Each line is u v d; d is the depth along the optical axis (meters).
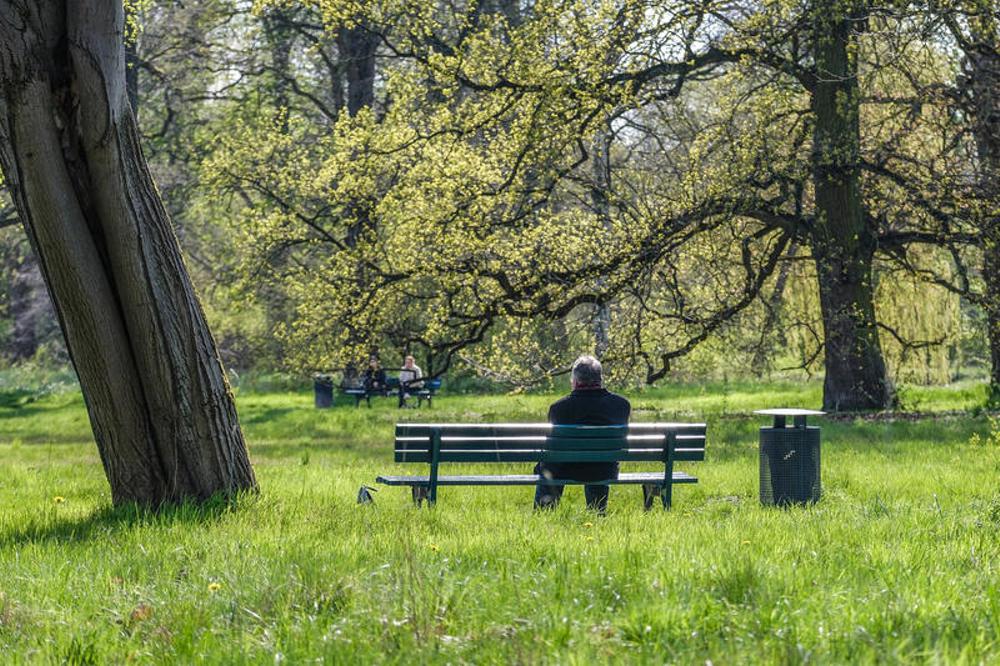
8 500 11.97
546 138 22.42
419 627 4.88
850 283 24.64
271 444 23.00
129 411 9.66
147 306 9.52
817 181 24.30
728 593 5.51
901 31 20.52
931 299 27.67
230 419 10.05
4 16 8.79
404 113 24.98
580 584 5.76
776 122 23.77
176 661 4.69
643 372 24.72
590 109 22.27
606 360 24.11
